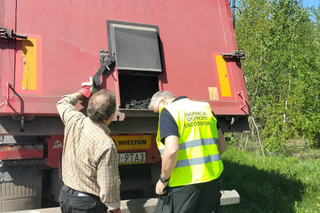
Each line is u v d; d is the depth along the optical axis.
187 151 2.36
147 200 3.13
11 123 2.69
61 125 2.84
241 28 10.50
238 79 3.63
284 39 10.21
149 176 4.07
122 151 3.60
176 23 3.53
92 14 3.14
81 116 2.34
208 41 3.63
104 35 3.12
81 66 2.96
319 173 6.00
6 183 3.23
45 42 2.87
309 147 10.16
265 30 9.93
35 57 2.80
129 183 3.90
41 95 2.74
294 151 9.79
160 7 3.50
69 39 2.97
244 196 4.80
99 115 2.22
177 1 3.60
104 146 2.09
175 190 2.36
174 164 2.25
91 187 2.17
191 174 2.34
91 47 3.04
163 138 2.32
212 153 2.46
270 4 10.20
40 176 3.30
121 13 3.28
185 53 3.46
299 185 5.19
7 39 2.70
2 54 2.68
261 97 10.01
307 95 9.70
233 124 3.66
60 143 3.35
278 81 10.35
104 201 2.09
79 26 3.04
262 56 10.17
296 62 10.27
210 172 2.39
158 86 3.42
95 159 2.10
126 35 3.14
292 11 10.89
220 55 3.63
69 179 2.21
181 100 2.53
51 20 2.94
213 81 3.50
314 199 4.59
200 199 2.42
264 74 10.28
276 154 9.02
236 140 10.55
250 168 6.29
